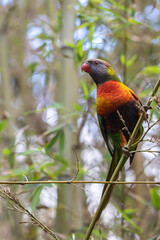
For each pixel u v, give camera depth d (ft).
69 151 29.71
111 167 28.48
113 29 32.68
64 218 27.99
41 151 28.43
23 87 48.14
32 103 46.39
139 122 21.71
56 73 40.42
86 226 32.53
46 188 30.45
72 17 31.71
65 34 31.27
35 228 33.01
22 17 46.52
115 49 38.11
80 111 30.99
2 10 44.65
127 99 27.07
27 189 25.95
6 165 34.78
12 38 48.73
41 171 27.12
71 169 28.81
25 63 48.85
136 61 36.96
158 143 20.40
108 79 28.14
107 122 28.37
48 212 31.24
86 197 33.30
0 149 39.19
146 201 33.83
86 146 34.96
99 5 34.14
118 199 32.04
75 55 31.45
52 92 44.34
